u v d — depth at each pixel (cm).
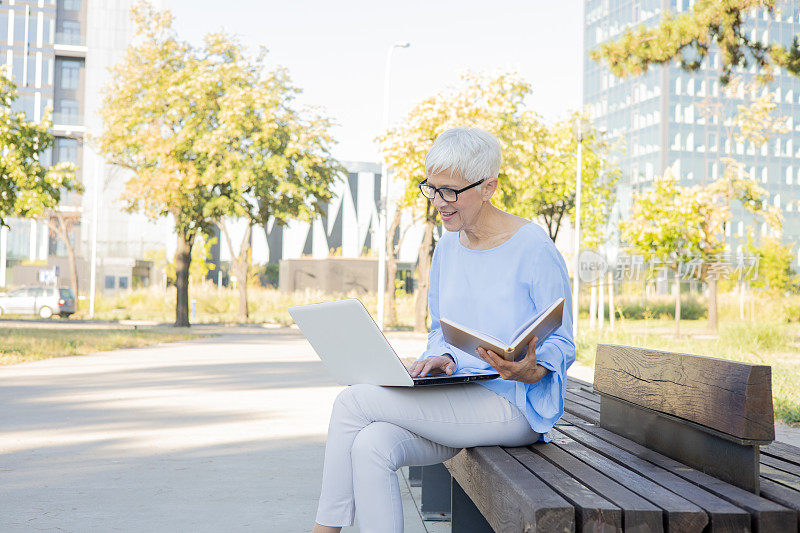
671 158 3441
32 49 5444
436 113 2411
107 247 4828
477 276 277
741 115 2689
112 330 2503
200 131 3023
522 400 255
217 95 3059
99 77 5091
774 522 176
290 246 6906
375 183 7025
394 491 243
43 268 4859
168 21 3069
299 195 3062
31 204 2694
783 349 1530
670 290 3253
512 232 275
